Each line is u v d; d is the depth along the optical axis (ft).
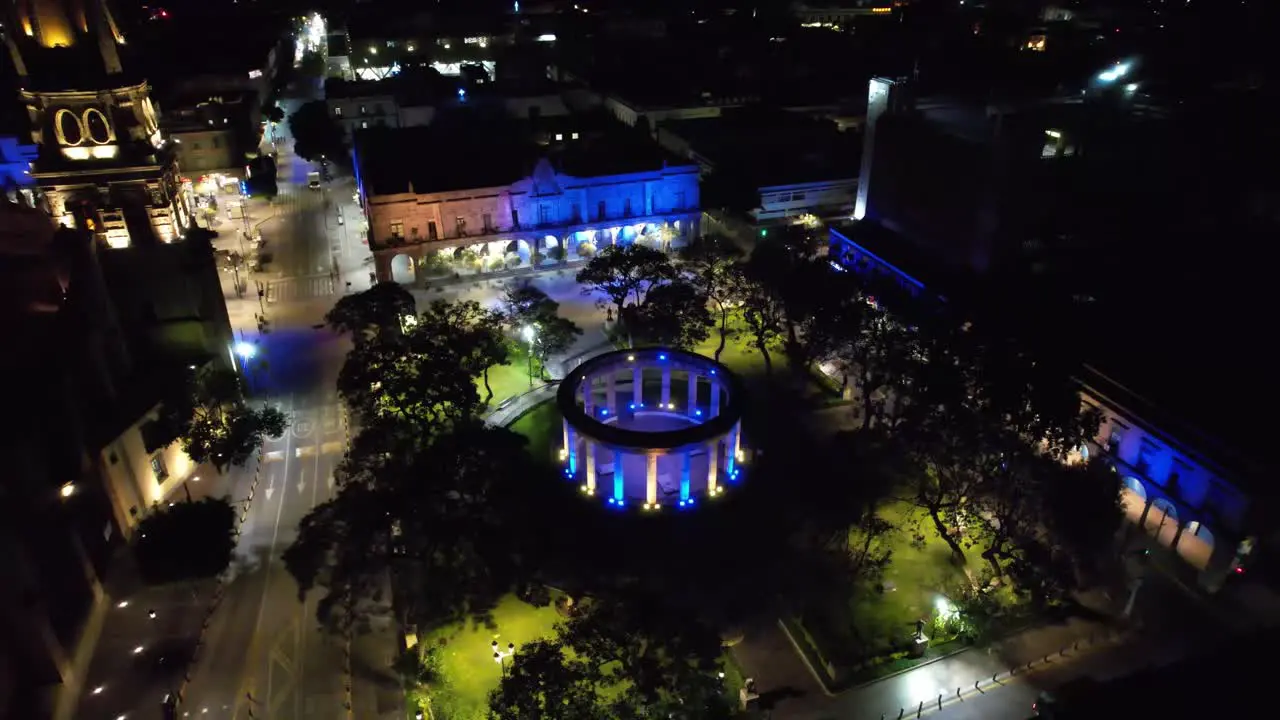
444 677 198.18
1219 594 218.79
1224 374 244.63
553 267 444.55
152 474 257.75
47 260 236.43
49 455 207.10
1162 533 239.30
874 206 392.88
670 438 247.09
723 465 273.95
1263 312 276.00
